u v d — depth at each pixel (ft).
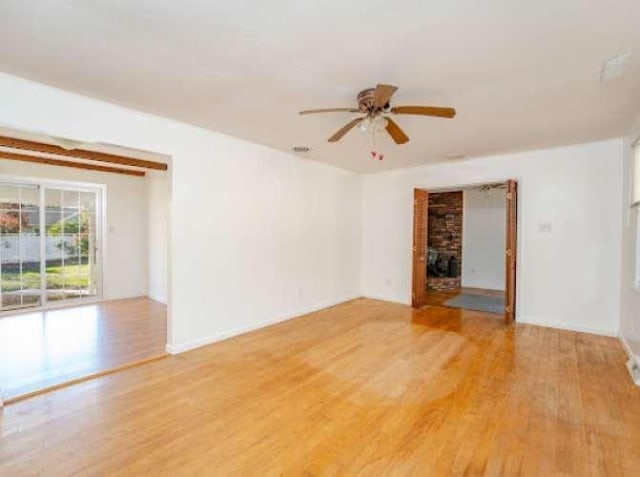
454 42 6.31
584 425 7.11
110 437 6.64
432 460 6.05
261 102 9.29
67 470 5.74
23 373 9.43
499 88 8.24
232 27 5.92
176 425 7.08
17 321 14.71
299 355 11.02
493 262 23.97
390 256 19.22
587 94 8.57
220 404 7.93
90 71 7.61
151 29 6.00
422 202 17.92
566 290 13.93
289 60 7.04
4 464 5.86
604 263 13.12
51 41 6.39
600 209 13.19
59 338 12.47
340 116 10.31
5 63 7.25
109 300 18.84
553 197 14.14
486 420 7.30
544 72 7.43
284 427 7.04
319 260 17.10
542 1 5.15
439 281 24.49
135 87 8.41
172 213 11.01
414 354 11.11
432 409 7.75
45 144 12.37
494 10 5.37
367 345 11.96
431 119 10.39
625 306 11.73
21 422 7.11
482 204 24.30
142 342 12.08
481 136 12.27
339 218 18.37
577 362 10.45
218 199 12.30
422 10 5.39
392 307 17.75
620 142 12.73
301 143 13.41
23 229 16.38
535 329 13.89
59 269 17.48
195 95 8.87
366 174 20.02
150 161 15.62
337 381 9.16
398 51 6.64
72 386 8.75
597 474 5.70
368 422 7.23
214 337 12.24
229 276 12.75
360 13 5.49
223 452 6.25
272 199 14.42
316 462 5.99
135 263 19.89
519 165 14.90
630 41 6.22
